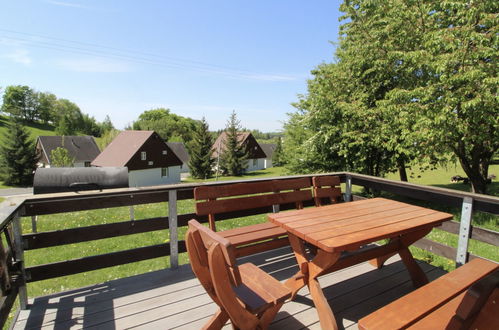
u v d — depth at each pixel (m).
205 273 1.68
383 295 2.52
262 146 58.44
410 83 9.83
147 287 2.67
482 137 7.55
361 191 13.79
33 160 34.91
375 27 10.26
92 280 4.46
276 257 3.39
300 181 3.50
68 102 89.56
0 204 2.25
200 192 2.86
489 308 1.27
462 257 2.76
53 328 2.09
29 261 5.52
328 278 2.82
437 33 7.11
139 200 2.89
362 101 10.70
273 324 2.12
